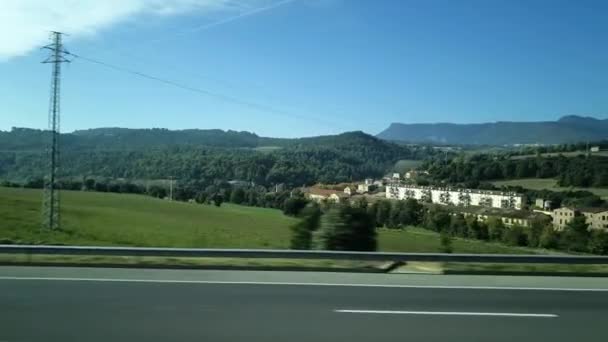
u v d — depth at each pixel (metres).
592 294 10.21
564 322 8.17
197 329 7.59
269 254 13.06
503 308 9.02
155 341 7.03
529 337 7.38
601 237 42.62
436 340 7.20
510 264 12.73
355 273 12.24
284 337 7.25
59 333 7.34
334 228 15.63
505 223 55.38
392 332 7.54
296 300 9.47
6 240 19.19
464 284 11.09
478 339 7.27
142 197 78.94
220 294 9.91
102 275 11.73
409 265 12.84
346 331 7.57
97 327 7.65
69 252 13.30
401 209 59.22
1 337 7.15
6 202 52.22
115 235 35.88
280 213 65.94
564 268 12.44
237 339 7.14
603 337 7.42
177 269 12.62
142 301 9.27
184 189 88.81
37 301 9.20
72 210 53.00
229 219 55.72
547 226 47.88
